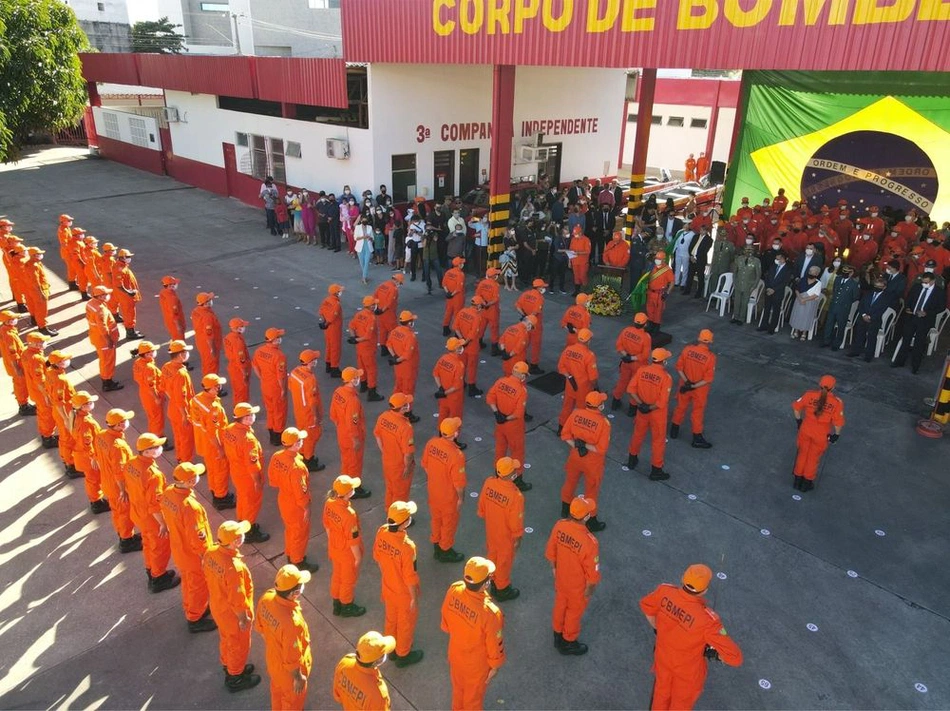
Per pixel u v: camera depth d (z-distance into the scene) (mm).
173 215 23297
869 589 7082
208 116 25391
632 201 17703
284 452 6820
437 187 20703
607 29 11672
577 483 8086
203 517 6059
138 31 43781
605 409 10773
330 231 19391
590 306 14812
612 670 6035
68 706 5586
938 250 13461
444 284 13273
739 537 7832
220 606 5477
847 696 5840
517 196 20734
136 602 6746
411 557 5621
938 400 10148
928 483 8922
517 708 5637
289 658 4980
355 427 7996
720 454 9531
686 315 14859
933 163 17391
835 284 12703
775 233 15711
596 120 24359
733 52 10188
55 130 17531
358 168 19469
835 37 9102
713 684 5922
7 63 15430
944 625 6637
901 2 8445
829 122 18344
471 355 10852
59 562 7273
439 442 6883
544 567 7293
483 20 13766
